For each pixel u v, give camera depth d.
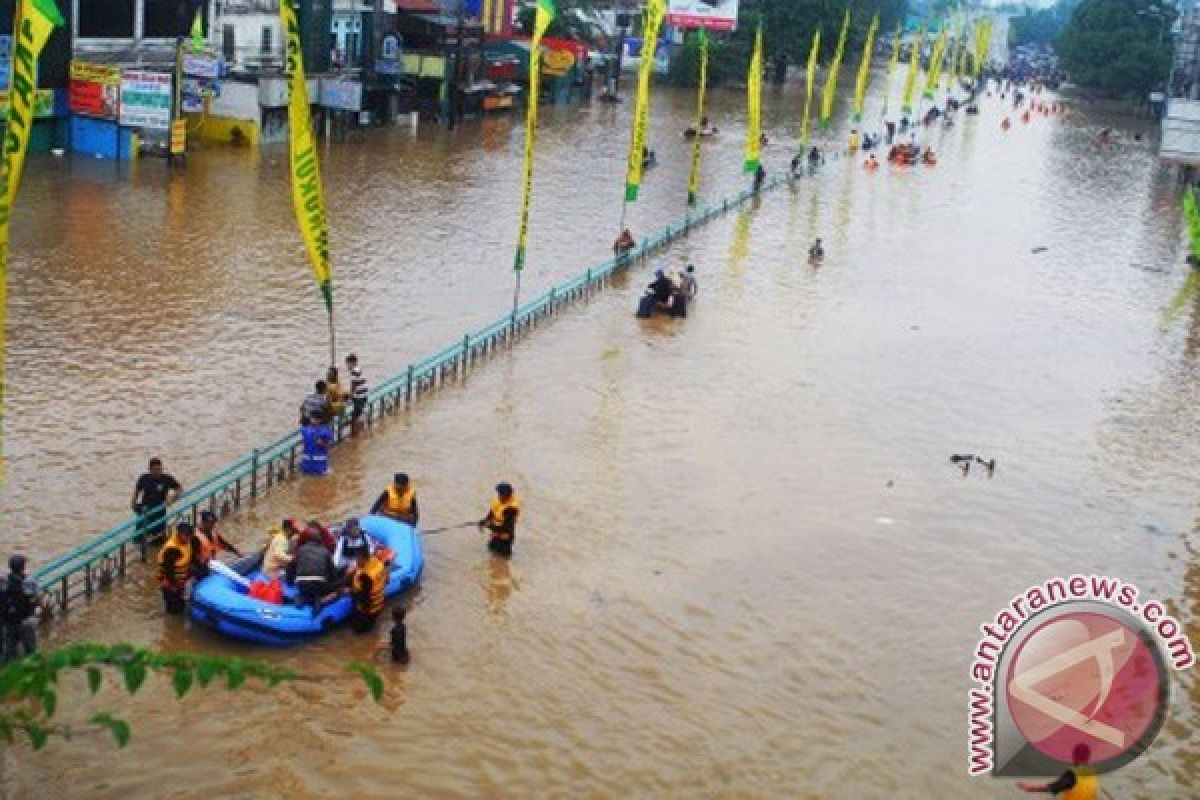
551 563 24.08
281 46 69.56
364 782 17.45
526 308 39.38
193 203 50.03
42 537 22.78
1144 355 43.38
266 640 19.98
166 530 22.47
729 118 99.50
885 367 39.03
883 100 127.50
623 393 33.94
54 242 42.28
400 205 54.81
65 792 16.50
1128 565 26.62
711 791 18.11
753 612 23.14
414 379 31.94
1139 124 130.88
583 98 101.75
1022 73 186.75
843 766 18.97
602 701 19.94
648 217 58.19
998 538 27.41
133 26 60.38
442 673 20.14
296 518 24.59
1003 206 72.44
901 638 22.77
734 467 29.73
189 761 17.42
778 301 45.78
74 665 9.65
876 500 28.75
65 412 28.48
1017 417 35.59
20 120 17.75
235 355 33.41
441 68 78.00
